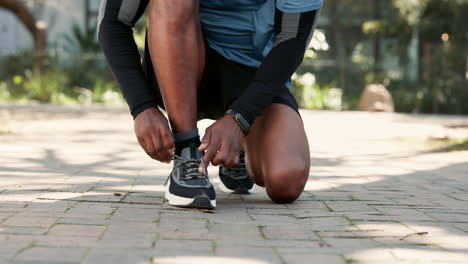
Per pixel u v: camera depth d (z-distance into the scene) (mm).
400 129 8516
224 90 2715
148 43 2465
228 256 1706
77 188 2992
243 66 2738
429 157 5172
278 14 2553
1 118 8820
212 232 2020
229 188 3045
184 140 2463
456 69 16203
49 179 3348
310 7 2535
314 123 9672
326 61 16844
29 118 9141
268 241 1914
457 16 16406
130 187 3105
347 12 18391
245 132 2434
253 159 2725
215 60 2727
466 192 3189
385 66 17078
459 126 9055
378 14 18312
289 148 2607
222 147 2365
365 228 2162
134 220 2182
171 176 2508
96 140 6094
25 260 1604
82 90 15953
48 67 16703
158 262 1619
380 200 2840
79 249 1736
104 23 2502
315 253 1772
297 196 2668
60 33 18688
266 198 2887
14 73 16688
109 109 12539
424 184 3518
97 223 2107
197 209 2428
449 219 2387
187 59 2395
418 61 16984
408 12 16859
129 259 1642
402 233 2094
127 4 2447
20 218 2158
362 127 8883
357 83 16547
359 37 18422
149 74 2582
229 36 2715
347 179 3705
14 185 3053
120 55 2469
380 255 1771
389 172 4125
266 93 2439
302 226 2172
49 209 2352
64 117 9633
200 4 2715
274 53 2512
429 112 15883
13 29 18828
